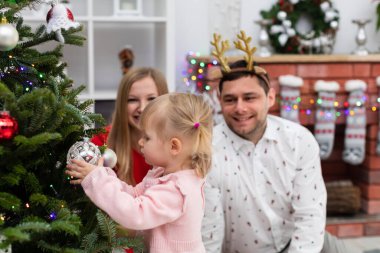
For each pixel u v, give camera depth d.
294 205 1.88
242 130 1.83
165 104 1.30
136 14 2.98
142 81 1.96
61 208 1.11
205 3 3.35
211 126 1.36
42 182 1.21
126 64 3.10
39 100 1.07
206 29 3.37
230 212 1.91
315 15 3.42
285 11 3.36
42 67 1.31
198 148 1.31
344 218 3.31
